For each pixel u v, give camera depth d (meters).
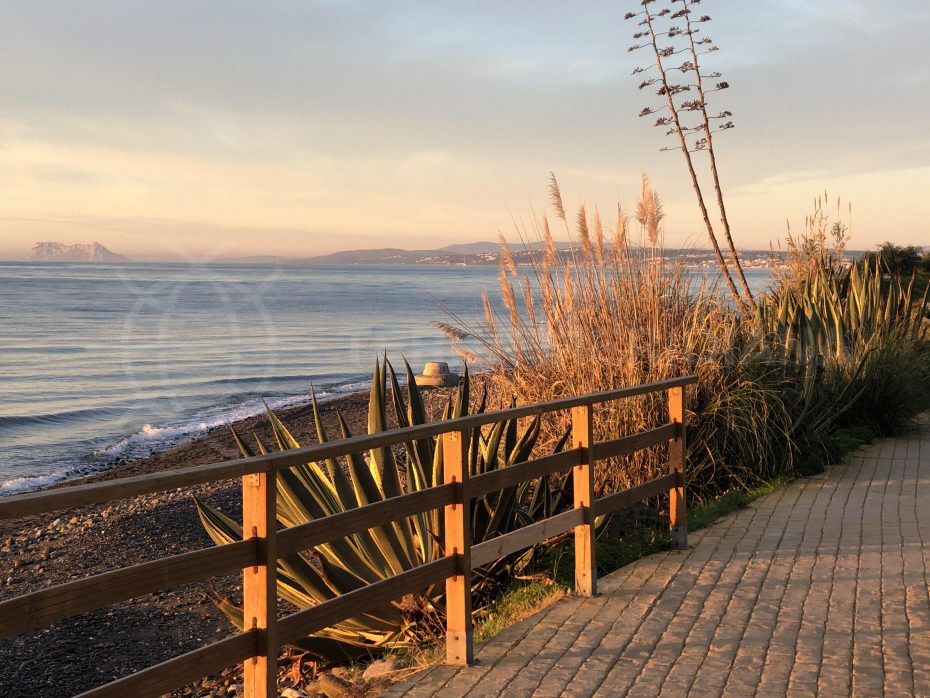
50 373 29.03
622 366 8.55
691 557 6.34
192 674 3.26
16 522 12.35
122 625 7.86
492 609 5.94
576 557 5.54
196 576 3.23
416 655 5.21
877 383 11.69
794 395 9.88
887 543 6.59
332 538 3.83
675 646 4.62
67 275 99.25
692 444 8.68
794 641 4.64
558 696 4.04
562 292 8.93
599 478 8.35
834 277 14.94
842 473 9.42
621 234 9.02
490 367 9.39
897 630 4.77
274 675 3.52
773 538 6.83
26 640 7.50
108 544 10.86
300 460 3.60
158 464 16.44
